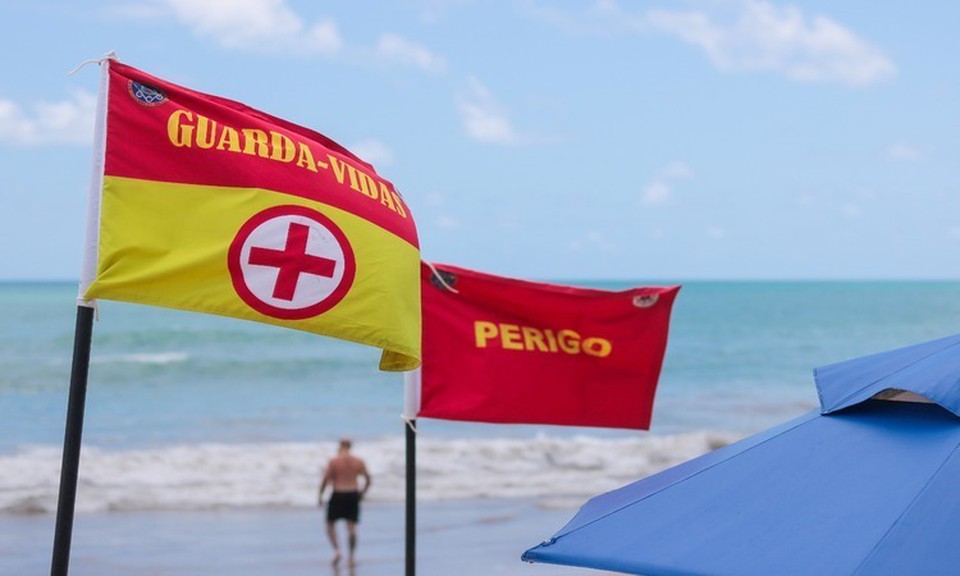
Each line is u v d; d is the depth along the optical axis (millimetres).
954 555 3480
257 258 4461
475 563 14227
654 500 4160
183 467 21266
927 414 4211
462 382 7059
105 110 4309
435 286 7082
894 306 83062
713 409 32625
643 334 7207
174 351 43062
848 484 3904
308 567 14125
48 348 43500
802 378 41062
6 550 14672
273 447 23891
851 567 3512
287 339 46688
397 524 16844
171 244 4301
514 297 7094
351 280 4660
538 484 20344
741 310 78375
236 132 4535
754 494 4008
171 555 14648
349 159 4945
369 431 27125
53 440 24922
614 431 27344
